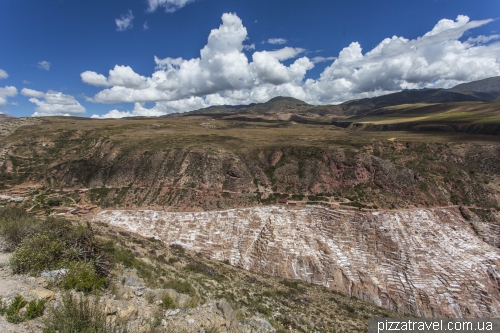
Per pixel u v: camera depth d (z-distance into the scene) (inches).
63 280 506.3
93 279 534.3
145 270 799.7
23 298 406.6
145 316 467.2
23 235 693.9
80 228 743.7
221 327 507.2
